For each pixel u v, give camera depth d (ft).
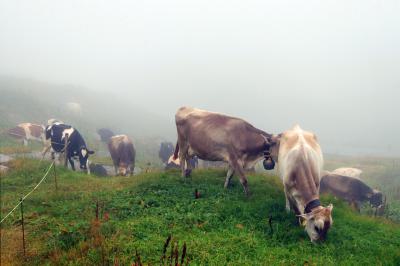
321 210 25.99
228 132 36.70
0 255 23.06
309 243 25.96
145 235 25.67
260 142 36.11
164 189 37.04
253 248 24.35
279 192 37.09
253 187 38.55
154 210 31.01
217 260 22.15
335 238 26.89
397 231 30.58
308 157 29.12
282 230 27.73
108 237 24.97
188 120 40.01
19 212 31.24
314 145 31.83
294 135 31.86
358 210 47.21
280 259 22.99
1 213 31.17
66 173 45.91
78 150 54.08
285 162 30.12
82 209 31.53
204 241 24.54
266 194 36.19
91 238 24.41
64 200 34.71
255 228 28.02
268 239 26.17
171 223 28.27
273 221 29.22
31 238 25.84
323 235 25.67
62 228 26.14
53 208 32.12
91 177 45.70
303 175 28.27
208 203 32.55
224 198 34.12
